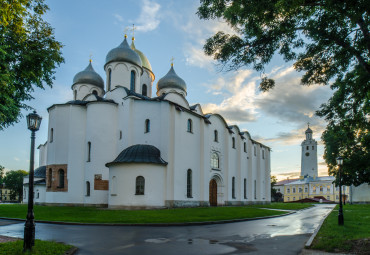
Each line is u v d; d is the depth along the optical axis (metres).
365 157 37.69
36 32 14.91
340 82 14.12
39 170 42.66
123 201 27.22
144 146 29.30
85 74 42.31
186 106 37.84
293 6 9.25
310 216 25.50
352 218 20.50
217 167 38.34
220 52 11.83
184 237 12.75
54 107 35.00
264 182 53.00
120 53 38.16
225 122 40.50
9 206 32.03
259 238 12.69
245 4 10.14
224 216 21.52
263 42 11.47
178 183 30.14
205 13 11.22
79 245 10.79
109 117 33.09
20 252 8.82
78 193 32.47
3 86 12.04
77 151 33.34
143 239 12.12
